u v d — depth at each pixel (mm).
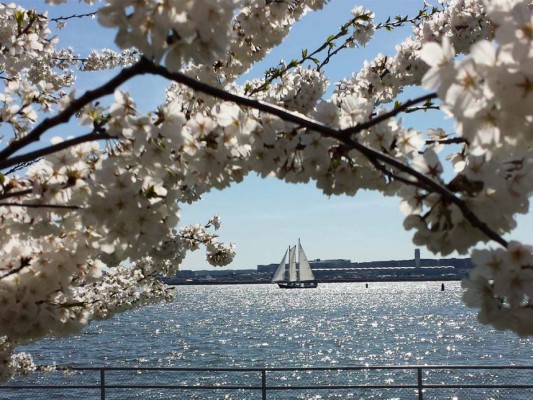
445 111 1372
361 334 49906
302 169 2164
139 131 2012
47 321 2451
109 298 6406
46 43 4117
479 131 1298
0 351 5977
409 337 46812
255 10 3566
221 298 143250
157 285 7059
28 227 2256
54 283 2496
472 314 71812
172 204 2139
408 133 2127
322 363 34312
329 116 2135
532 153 1583
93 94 1745
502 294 1395
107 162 2047
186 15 1500
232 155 2254
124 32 1520
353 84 4480
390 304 99938
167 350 41656
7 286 2438
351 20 4180
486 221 1576
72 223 2289
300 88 3514
